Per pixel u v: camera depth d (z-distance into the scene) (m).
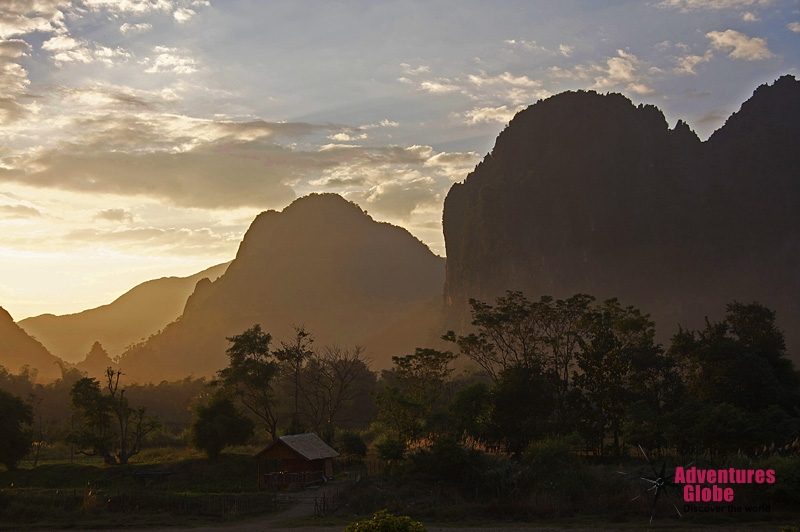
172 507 40.62
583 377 59.00
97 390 62.62
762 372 54.72
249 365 66.75
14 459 58.00
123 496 41.78
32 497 41.59
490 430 56.94
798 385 61.06
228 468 55.16
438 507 37.75
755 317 62.88
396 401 59.75
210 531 34.91
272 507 41.28
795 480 34.50
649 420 48.62
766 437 43.59
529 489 39.94
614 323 61.09
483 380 94.75
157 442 83.00
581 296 62.59
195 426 59.69
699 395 55.25
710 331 59.31
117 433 69.62
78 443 59.31
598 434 54.66
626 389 57.44
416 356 68.00
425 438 53.69
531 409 57.03
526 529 32.94
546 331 64.56
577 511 36.84
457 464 42.38
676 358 58.94
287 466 50.72
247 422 60.94
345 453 61.03
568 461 41.88
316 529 34.50
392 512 37.66
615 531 31.75
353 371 89.62
